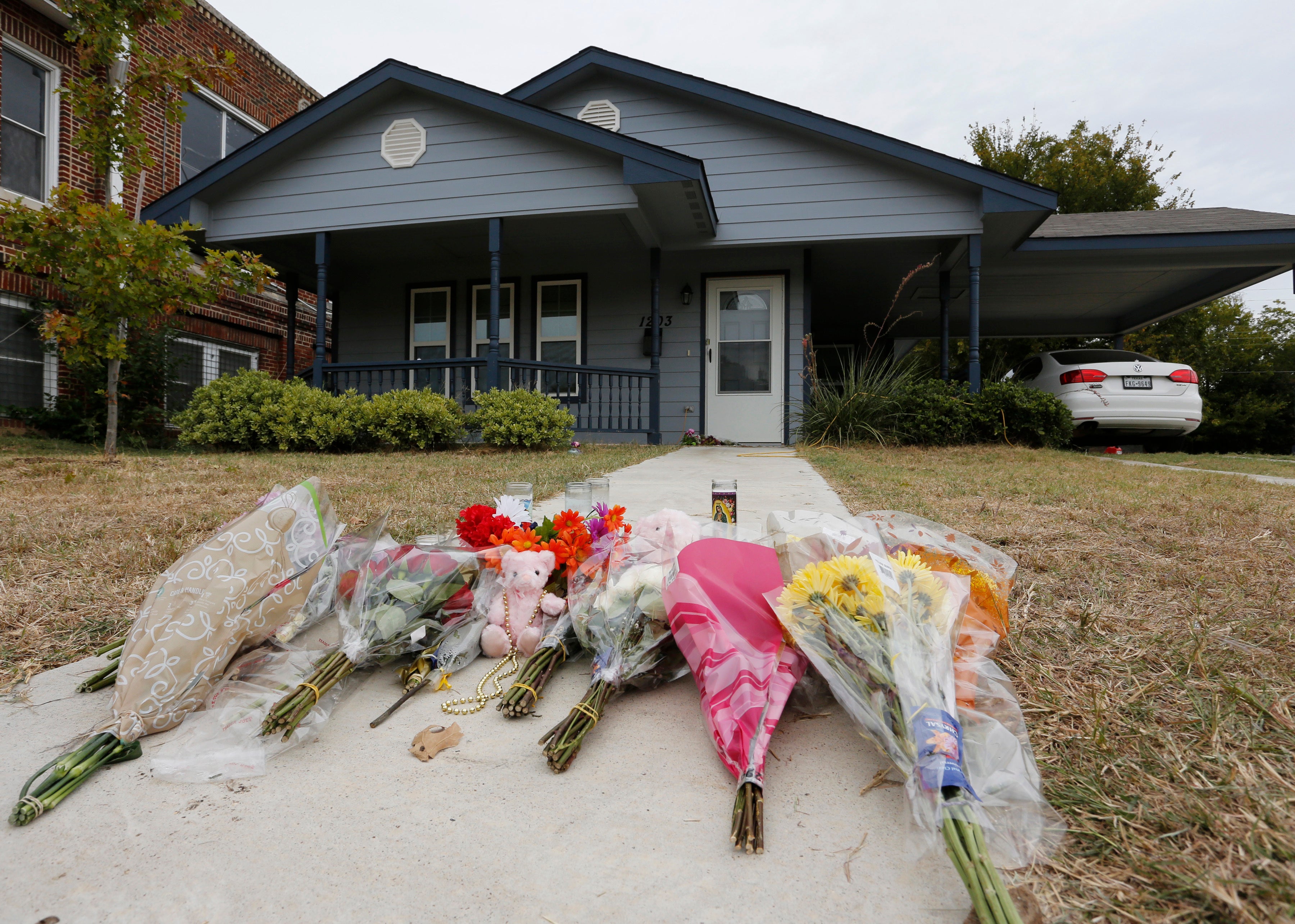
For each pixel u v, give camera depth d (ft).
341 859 3.36
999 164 61.00
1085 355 29.58
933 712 3.63
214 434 25.11
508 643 5.93
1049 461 20.70
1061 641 5.77
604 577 5.69
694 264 31.86
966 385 27.20
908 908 3.01
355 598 5.43
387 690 5.43
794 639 4.55
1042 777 3.84
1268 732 4.25
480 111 26.43
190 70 21.53
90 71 26.05
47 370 27.07
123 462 18.62
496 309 26.40
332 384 28.60
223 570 5.02
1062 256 30.30
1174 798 3.59
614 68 28.63
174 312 20.67
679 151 28.89
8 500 12.26
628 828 3.60
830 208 27.63
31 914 2.99
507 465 18.74
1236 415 70.54
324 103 26.73
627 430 29.76
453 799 3.88
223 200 28.81
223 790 3.98
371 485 14.33
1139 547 8.89
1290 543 9.11
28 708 4.91
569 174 25.82
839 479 15.93
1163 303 38.40
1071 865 3.17
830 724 4.74
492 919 2.96
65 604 6.89
